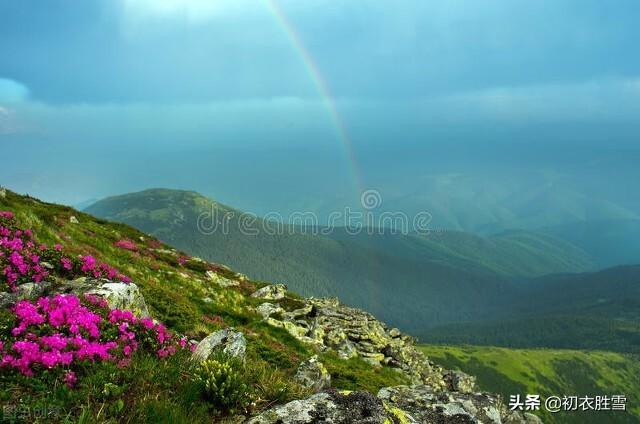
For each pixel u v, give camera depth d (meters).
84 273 17.72
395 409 9.40
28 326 10.33
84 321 10.99
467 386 46.19
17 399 7.75
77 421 7.31
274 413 8.46
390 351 43.75
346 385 24.48
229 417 8.89
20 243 16.84
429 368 46.50
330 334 41.16
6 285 13.81
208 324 23.92
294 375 17.34
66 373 8.61
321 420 8.34
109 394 8.41
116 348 10.29
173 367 9.98
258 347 23.23
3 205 28.08
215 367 9.71
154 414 8.03
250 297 45.44
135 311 15.27
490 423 16.61
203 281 41.19
